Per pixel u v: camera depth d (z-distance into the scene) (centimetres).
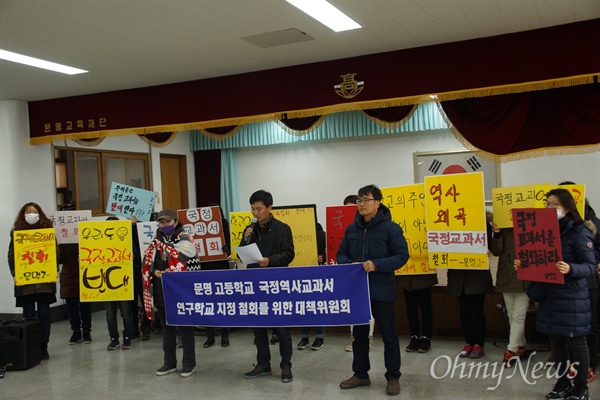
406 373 423
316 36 478
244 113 597
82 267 522
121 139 842
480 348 456
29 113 702
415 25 457
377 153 864
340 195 895
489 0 405
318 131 877
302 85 570
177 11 407
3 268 692
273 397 387
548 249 328
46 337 518
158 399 397
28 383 449
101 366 491
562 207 334
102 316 736
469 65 502
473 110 530
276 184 945
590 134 487
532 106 511
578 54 463
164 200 930
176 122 630
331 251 500
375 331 564
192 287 421
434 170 821
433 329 538
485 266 429
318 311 387
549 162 749
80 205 776
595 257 359
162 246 438
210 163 979
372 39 492
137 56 521
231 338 577
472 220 435
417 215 475
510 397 364
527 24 463
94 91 661
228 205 969
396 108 565
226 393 401
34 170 710
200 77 612
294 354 496
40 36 456
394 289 378
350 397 378
